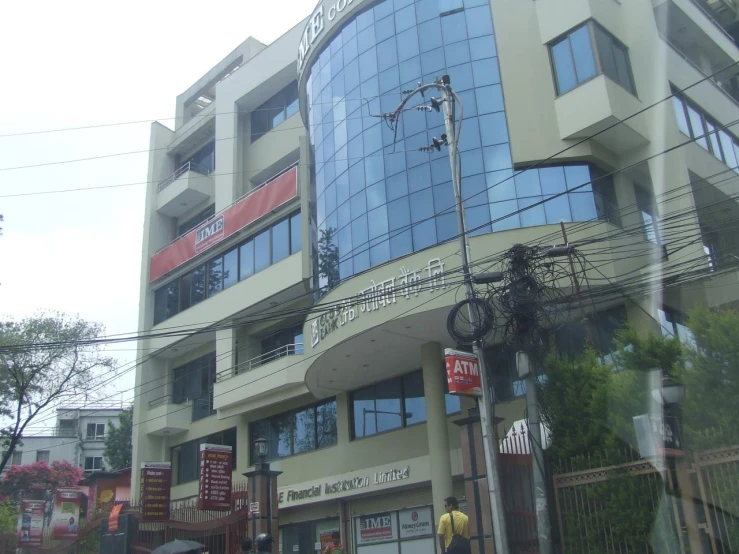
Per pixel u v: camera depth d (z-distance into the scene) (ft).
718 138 69.67
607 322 53.47
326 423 77.51
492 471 36.29
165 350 100.94
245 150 97.30
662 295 52.19
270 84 94.73
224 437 92.02
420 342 61.46
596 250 52.21
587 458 34.14
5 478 159.84
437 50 62.39
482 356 38.75
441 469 59.88
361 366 66.90
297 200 82.84
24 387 94.27
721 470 28.37
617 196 58.08
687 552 28.63
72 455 191.42
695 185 62.13
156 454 100.12
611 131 56.59
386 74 64.28
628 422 33.17
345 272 62.64
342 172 65.72
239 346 87.76
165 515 57.88
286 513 79.30
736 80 80.02
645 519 30.53
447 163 58.49
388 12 66.13
